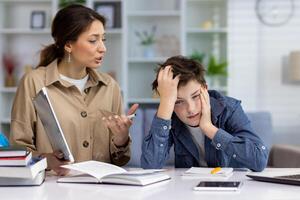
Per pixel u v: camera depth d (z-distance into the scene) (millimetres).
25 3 4973
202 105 1750
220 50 5113
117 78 4957
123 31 4691
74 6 1981
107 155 2008
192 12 5129
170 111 1767
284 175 1488
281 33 5215
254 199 1160
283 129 5188
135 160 3160
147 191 1288
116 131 1845
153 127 1803
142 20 5078
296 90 5195
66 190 1321
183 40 4738
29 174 1361
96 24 1939
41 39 4961
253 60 5234
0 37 4863
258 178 1466
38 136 1924
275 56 5219
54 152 1668
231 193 1246
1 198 1203
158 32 5059
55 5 4664
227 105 1873
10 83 4875
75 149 1957
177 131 1912
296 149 3066
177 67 1745
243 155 1706
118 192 1276
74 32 1915
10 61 4910
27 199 1185
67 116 1942
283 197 1186
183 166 1946
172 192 1269
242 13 5230
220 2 5062
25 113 1902
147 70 5086
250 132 1829
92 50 1937
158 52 5008
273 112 5207
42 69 1999
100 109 1894
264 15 5215
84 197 1202
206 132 1747
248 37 5238
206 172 1601
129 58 4789
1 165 1366
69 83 1956
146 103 4902
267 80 5219
